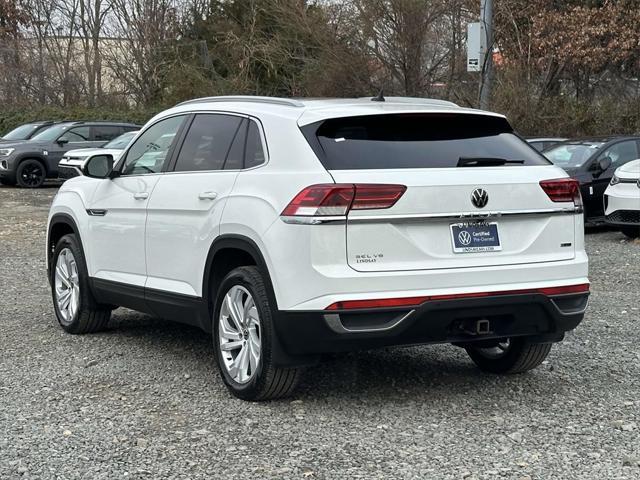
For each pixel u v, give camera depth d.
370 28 24.64
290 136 5.66
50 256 8.30
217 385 6.29
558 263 5.79
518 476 4.60
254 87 30.27
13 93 38.03
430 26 24.84
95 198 7.53
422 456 4.89
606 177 15.28
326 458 4.87
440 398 5.98
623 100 25.88
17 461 4.84
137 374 6.60
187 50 34.69
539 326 5.80
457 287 5.46
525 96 24.08
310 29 25.86
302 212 5.30
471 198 5.52
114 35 38.34
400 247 5.37
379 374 6.60
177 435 5.25
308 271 5.26
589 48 27.19
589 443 5.10
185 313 6.47
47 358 7.10
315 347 5.36
